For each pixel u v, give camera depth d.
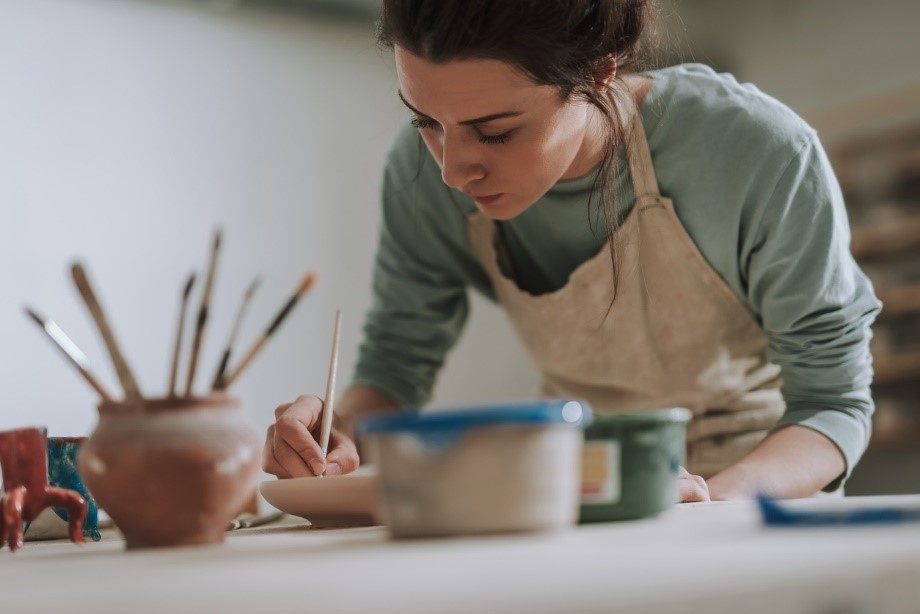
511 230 1.74
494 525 0.71
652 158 1.57
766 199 1.50
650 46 1.46
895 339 4.07
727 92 1.55
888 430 4.06
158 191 4.11
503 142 1.22
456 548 0.65
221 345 4.19
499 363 4.98
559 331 1.76
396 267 1.90
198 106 4.24
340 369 4.49
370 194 4.66
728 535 0.66
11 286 3.77
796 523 0.68
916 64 4.38
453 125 1.20
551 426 0.72
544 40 1.16
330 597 0.45
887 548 0.52
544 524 0.72
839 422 1.48
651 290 1.66
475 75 1.14
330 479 1.10
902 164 4.17
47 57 3.91
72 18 3.97
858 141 4.32
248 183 4.33
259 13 4.43
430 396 2.02
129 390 0.83
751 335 1.72
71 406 3.85
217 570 0.61
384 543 0.73
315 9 4.57
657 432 0.86
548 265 1.75
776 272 1.52
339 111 4.61
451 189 1.73
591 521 0.85
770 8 4.82
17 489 1.01
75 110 3.95
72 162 3.93
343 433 1.47
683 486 1.20
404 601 0.43
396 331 1.94
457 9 1.11
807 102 4.69
